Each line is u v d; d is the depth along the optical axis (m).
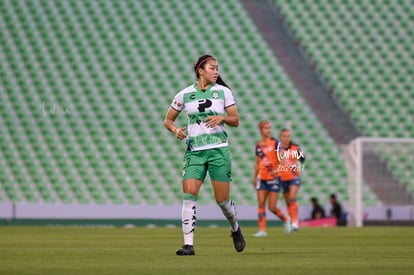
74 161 86.06
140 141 87.75
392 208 80.38
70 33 95.62
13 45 94.50
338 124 90.81
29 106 89.94
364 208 79.81
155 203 83.75
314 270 19.89
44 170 85.44
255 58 94.88
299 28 97.62
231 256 25.94
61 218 78.56
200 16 97.88
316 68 94.75
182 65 93.75
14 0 97.81
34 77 92.19
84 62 93.50
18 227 66.19
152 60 93.94
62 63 93.38
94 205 79.25
